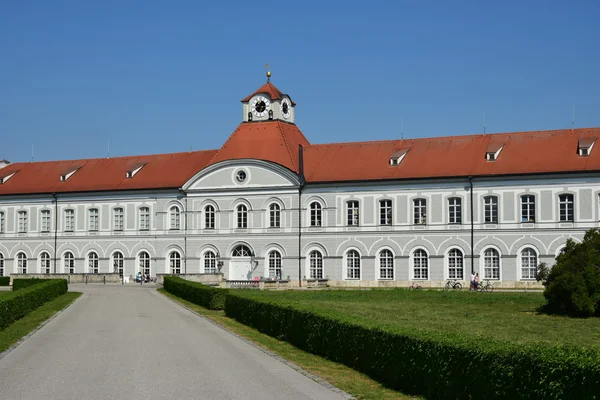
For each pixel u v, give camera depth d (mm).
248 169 106312
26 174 123688
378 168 101688
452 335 27422
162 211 112000
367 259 100812
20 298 55688
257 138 108625
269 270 105375
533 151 96125
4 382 29156
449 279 97000
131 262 113625
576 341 42750
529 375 21016
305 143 113188
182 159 116500
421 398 26469
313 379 30109
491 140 100250
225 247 107438
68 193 116938
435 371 25734
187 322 53562
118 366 33031
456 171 97188
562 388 19875
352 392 27625
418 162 100562
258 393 27031
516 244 94062
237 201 107125
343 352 33938
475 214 95938
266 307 46625
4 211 120938
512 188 94500
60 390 27469
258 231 105750
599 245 59812
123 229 114312
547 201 93000
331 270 102250
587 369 19281
